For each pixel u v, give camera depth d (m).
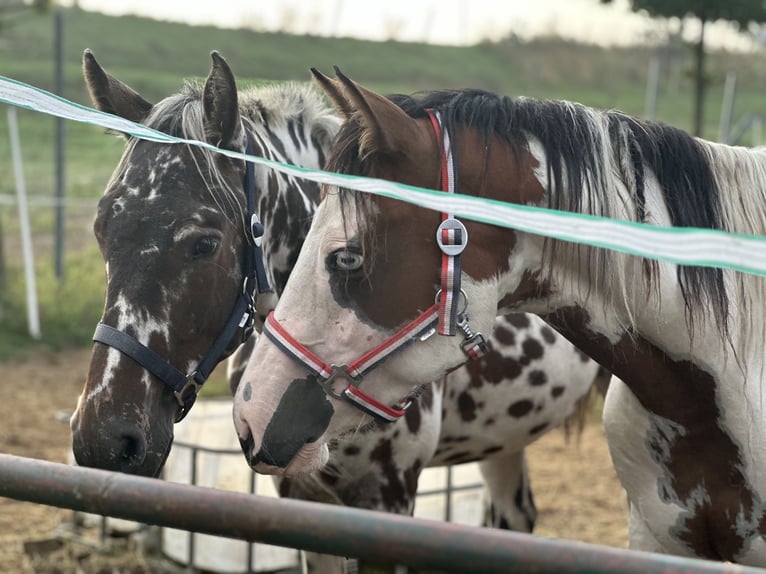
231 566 3.87
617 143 1.98
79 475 1.37
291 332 1.86
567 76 23.58
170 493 1.31
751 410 1.99
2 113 17.11
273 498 1.28
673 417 2.06
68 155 15.48
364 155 1.83
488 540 1.16
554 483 5.54
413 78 22.72
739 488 2.02
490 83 23.09
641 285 1.93
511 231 1.87
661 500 2.13
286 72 21.75
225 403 4.44
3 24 9.82
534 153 1.92
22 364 8.13
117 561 4.12
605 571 1.12
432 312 1.82
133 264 2.21
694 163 2.02
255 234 2.38
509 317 3.19
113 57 20.84
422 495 3.85
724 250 1.48
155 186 2.26
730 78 9.27
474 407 3.14
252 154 2.46
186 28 23.88
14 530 4.55
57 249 9.65
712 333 1.96
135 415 2.17
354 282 1.83
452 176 1.85
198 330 2.27
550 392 3.29
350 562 2.22
